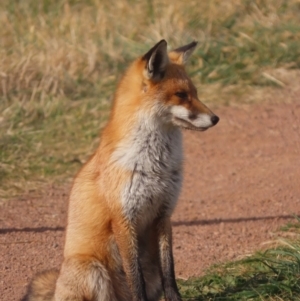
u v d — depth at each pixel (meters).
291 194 28.44
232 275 20.92
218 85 38.97
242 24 43.12
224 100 37.88
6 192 29.22
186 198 28.81
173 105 19.12
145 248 19.84
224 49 41.16
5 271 22.88
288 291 19.11
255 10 44.50
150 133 18.91
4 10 45.69
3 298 21.11
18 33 42.97
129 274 18.81
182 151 19.61
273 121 35.91
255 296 19.20
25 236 25.45
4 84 37.38
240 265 21.62
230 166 31.77
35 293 19.66
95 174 19.20
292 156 32.41
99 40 42.00
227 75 39.81
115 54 40.66
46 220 26.86
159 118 19.06
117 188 18.62
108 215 18.84
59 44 41.09
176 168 19.30
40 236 25.44
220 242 24.50
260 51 41.25
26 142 33.31
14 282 22.12
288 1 45.34
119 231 18.75
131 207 18.69
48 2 46.88
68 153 32.66
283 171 30.83
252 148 33.47
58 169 31.31
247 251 23.36
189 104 19.25
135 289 18.81
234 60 40.62
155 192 18.89
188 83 19.50
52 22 44.16
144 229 19.45
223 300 19.52
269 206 27.47
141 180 18.72
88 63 39.88
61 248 24.50
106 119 35.50
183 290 20.67
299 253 20.48
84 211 19.09
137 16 44.41
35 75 38.53
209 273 21.59
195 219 26.70
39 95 37.34
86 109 36.47
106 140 19.22
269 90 38.81
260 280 20.09
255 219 26.31
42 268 23.03
